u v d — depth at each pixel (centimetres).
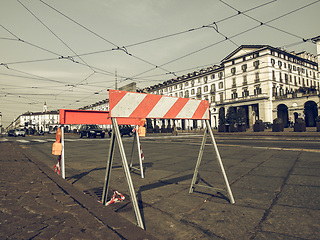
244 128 2784
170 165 539
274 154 645
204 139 311
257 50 4169
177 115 286
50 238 160
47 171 452
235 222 209
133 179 408
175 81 6366
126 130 2552
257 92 4191
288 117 3747
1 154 772
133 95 247
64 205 241
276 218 215
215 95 5138
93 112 405
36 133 4425
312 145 873
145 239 156
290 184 334
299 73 4712
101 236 162
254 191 308
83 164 603
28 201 256
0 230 177
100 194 320
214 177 398
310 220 207
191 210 244
